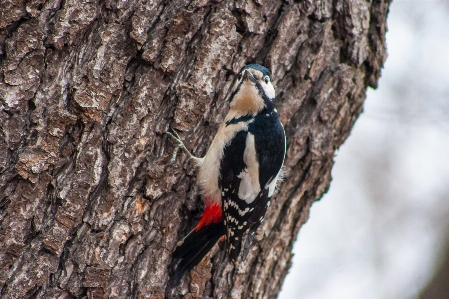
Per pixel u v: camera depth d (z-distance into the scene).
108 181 7.84
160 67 8.14
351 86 9.85
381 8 10.25
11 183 7.34
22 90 7.35
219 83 8.83
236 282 9.55
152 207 8.39
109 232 7.89
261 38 9.13
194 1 8.36
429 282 15.80
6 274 7.31
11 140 7.32
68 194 7.57
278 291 10.50
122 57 7.90
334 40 9.88
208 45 8.45
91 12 7.67
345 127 10.30
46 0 7.43
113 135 7.87
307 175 10.01
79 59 7.68
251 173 9.47
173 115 8.47
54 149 7.49
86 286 7.73
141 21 7.96
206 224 9.12
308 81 9.58
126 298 8.17
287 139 9.63
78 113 7.63
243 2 8.77
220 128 9.30
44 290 7.56
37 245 7.47
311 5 9.38
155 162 8.29
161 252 8.53
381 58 10.48
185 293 8.91
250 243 9.49
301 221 10.41
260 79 8.88
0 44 7.31
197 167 8.98
